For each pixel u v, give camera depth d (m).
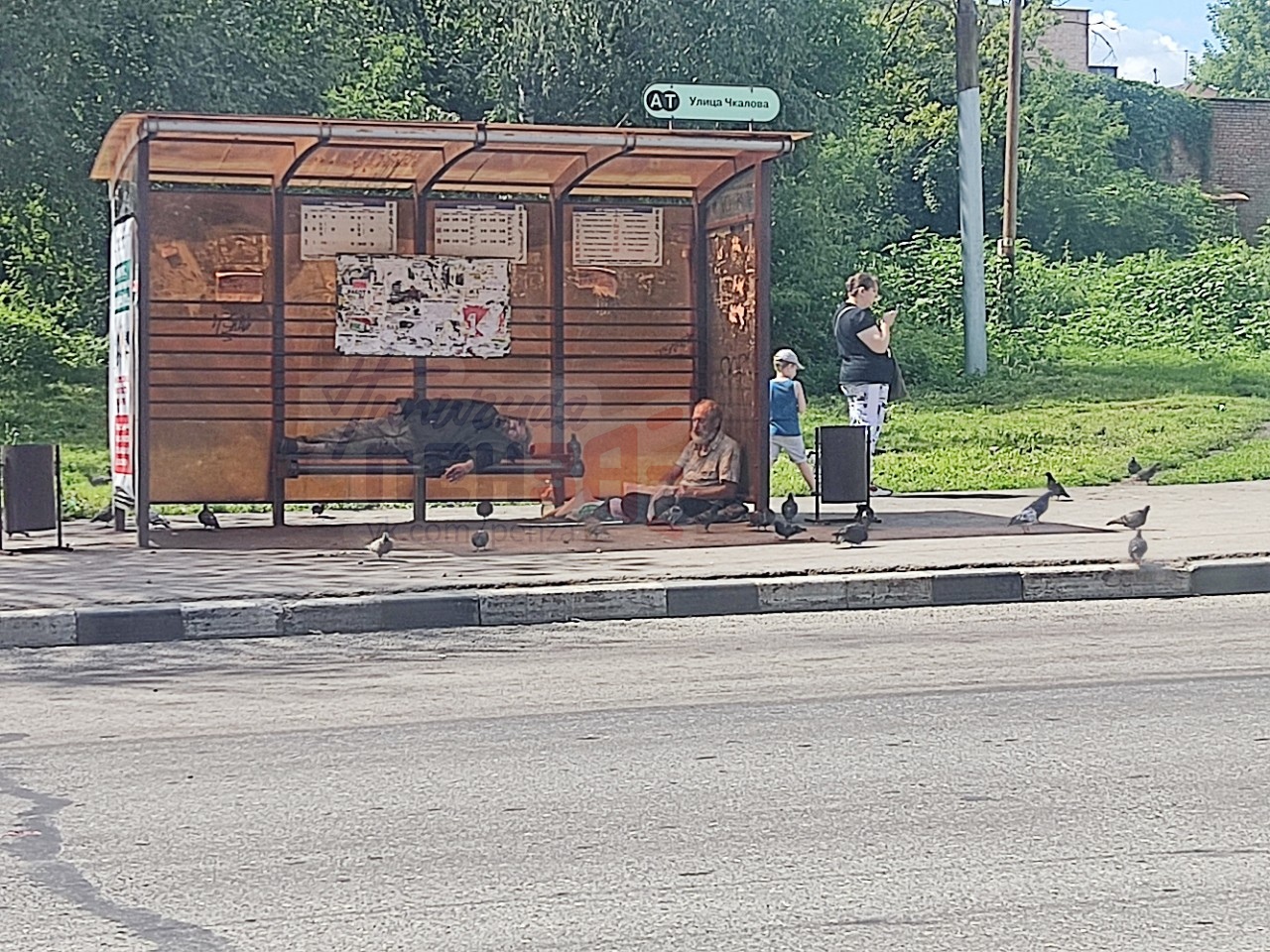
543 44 30.17
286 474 14.98
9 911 5.43
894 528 14.59
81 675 9.52
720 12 30.06
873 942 5.07
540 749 7.59
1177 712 8.21
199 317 15.10
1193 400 25.75
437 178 15.10
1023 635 10.63
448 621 11.13
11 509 13.32
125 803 6.73
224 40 25.14
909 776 7.03
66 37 23.41
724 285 15.37
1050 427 22.94
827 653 10.03
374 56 31.66
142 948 5.08
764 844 6.09
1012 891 5.55
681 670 9.49
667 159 14.69
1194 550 12.82
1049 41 75.69
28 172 24.11
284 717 8.33
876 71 35.81
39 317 29.05
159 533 14.63
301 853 6.04
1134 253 53.03
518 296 15.57
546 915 5.34
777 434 16.30
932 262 38.69
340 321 15.16
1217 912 5.32
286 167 14.67
